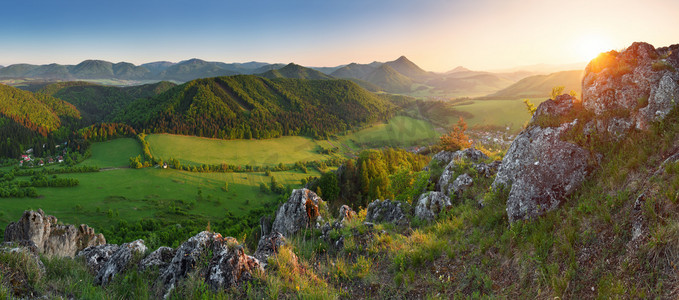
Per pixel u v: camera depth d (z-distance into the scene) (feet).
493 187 31.14
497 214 26.13
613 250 15.21
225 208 445.78
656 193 15.51
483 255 21.98
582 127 25.40
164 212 430.20
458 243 25.55
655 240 13.34
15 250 21.48
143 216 417.49
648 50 26.11
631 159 19.72
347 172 212.23
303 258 30.63
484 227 25.95
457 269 21.85
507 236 21.75
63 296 19.65
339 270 25.72
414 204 49.24
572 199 21.83
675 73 22.57
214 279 21.97
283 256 27.02
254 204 456.45
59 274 23.49
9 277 18.37
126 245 28.30
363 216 49.65
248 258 24.13
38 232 53.26
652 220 14.48
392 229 36.83
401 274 22.90
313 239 38.96
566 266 16.38
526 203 23.77
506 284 18.17
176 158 632.79
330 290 22.24
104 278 25.40
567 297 14.83
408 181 74.43
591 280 14.87
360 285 23.54
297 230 45.01
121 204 456.86
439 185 48.32
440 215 35.99
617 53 28.09
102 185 520.83
